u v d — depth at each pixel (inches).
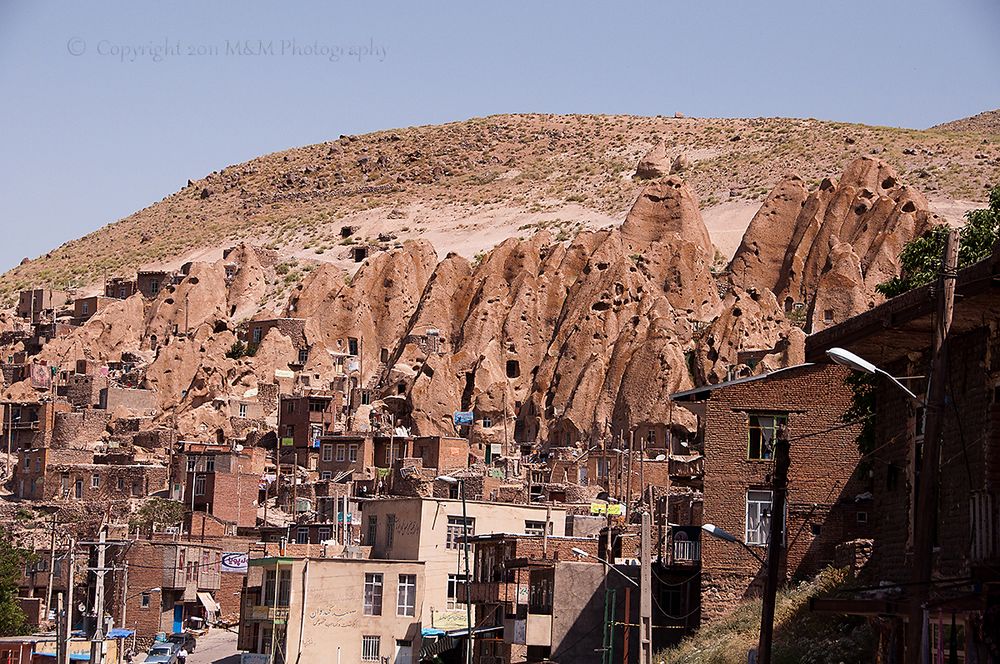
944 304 4047.7
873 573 6279.5
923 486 4033.0
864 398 7007.9
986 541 4554.6
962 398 4953.3
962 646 4662.9
